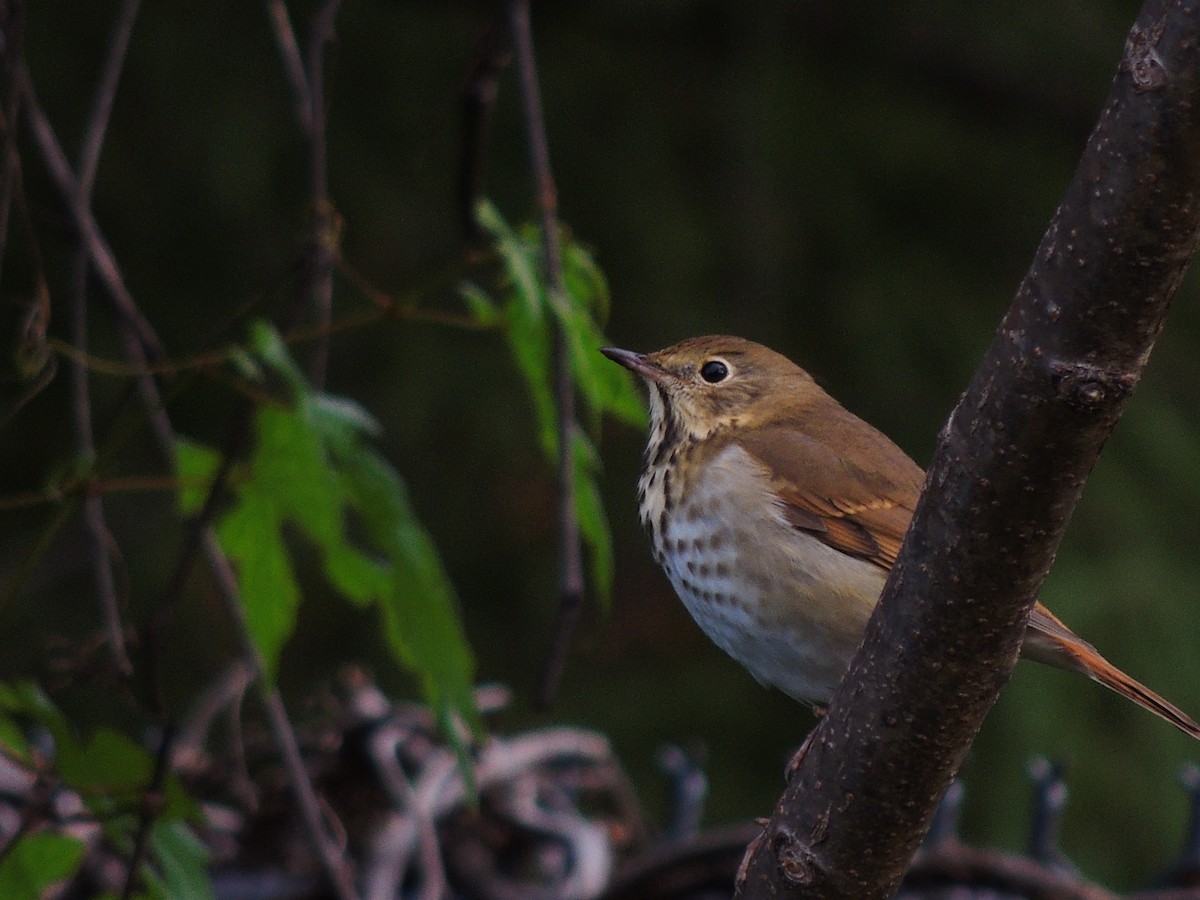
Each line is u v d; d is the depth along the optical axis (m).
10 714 5.67
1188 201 3.45
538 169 5.67
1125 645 12.51
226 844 7.14
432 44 14.07
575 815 7.30
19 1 5.58
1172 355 14.22
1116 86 3.48
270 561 5.18
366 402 13.39
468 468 13.73
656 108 14.30
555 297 5.29
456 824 7.05
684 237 13.68
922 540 4.02
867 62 15.00
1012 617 4.02
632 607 14.18
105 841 6.52
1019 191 14.62
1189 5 3.33
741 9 14.65
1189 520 13.34
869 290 13.91
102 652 6.17
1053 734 12.24
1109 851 12.12
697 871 6.50
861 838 4.35
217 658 12.52
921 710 4.16
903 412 13.59
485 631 13.80
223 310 12.81
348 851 6.95
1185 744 12.43
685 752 12.91
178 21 13.45
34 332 5.45
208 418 13.03
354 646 13.35
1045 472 3.79
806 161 14.23
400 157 13.60
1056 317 3.64
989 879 6.30
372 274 13.43
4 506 5.17
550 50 14.50
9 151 5.50
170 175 13.14
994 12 14.77
